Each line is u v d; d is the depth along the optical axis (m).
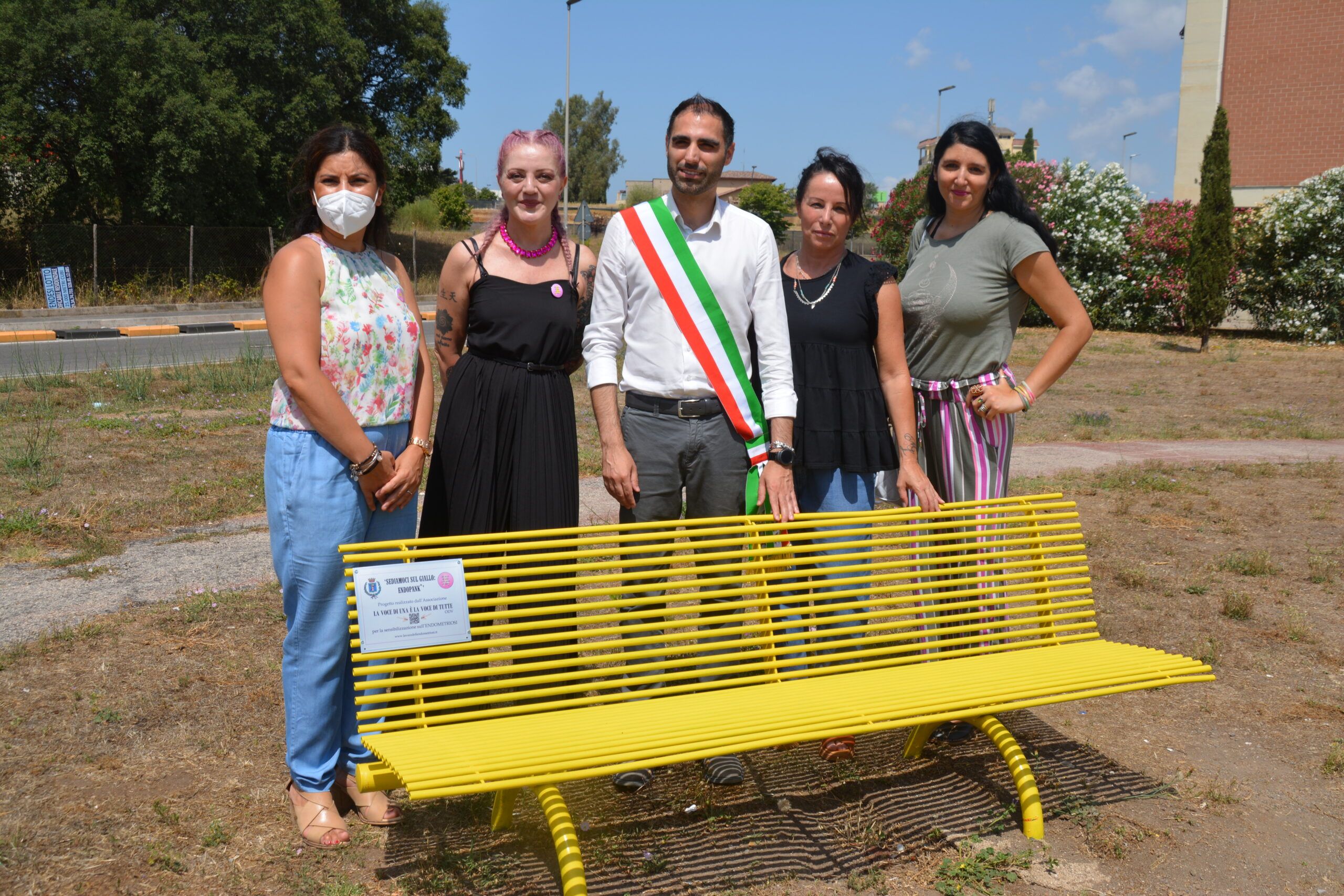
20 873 2.77
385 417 3.10
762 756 3.77
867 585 3.72
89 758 3.44
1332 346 20.00
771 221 57.38
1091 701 4.36
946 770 3.70
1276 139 29.47
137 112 23.23
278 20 26.52
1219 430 11.34
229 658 4.33
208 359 14.35
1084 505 7.72
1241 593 5.66
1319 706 4.29
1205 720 4.16
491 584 3.00
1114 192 22.56
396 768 2.44
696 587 3.44
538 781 2.43
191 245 24.44
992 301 3.71
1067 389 14.44
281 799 3.26
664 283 3.33
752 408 3.44
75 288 23.14
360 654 2.78
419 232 37.38
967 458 3.84
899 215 24.25
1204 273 19.03
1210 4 29.75
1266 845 3.21
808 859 3.07
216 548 5.91
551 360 3.27
